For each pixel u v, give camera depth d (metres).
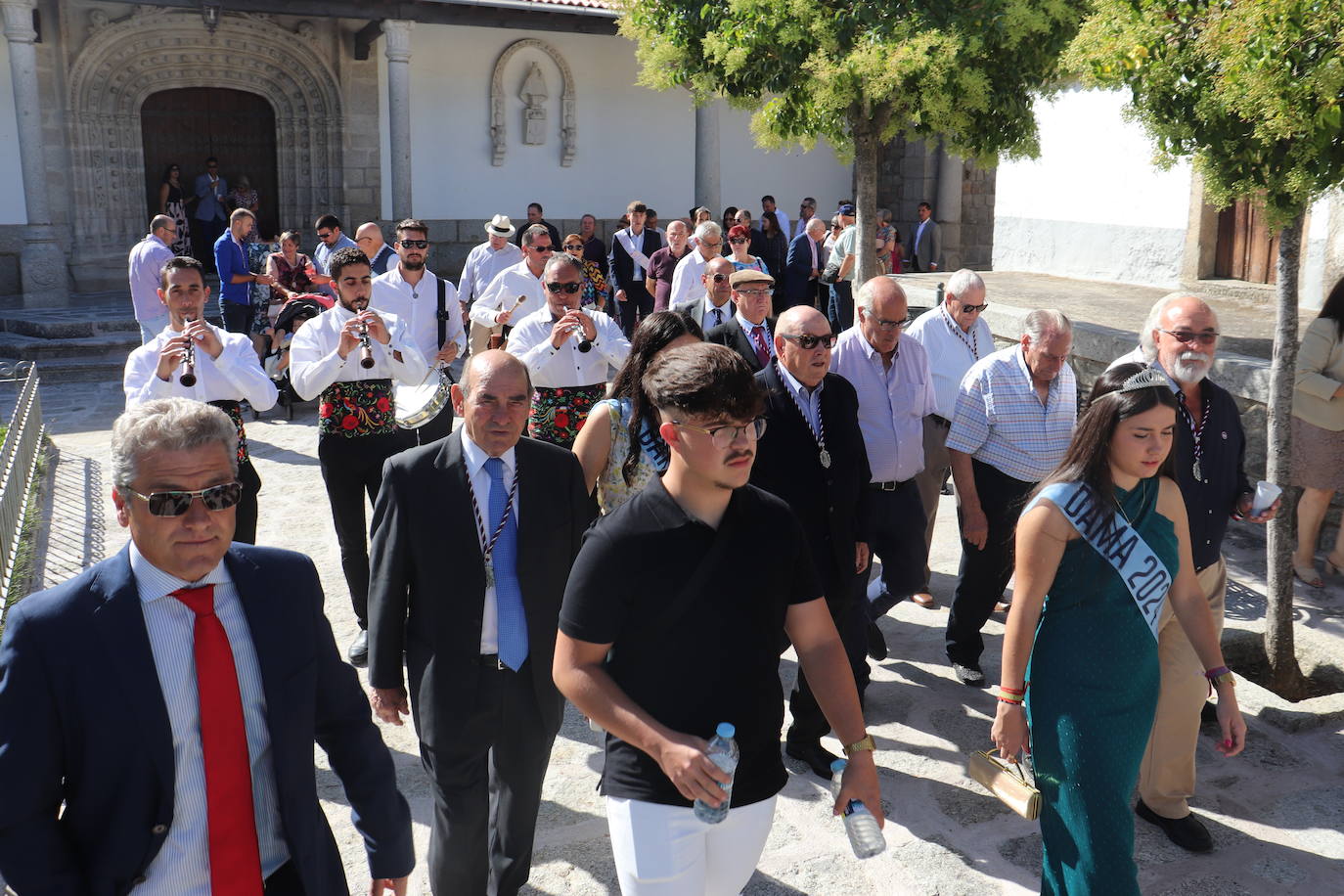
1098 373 8.18
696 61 7.15
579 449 3.90
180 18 18.06
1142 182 10.73
